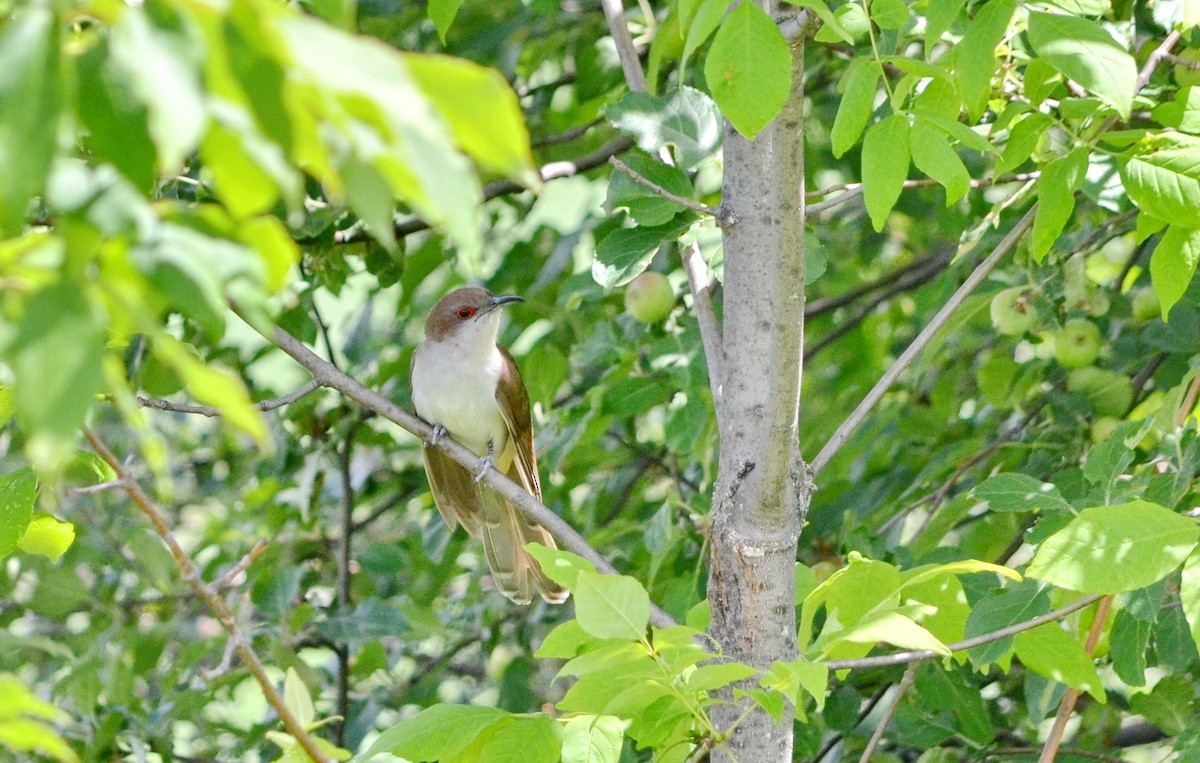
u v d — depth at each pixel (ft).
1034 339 35.86
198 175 33.88
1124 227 35.65
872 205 21.25
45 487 24.00
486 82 9.34
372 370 51.31
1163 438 26.13
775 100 18.93
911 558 33.99
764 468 23.43
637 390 37.63
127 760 36.73
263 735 40.60
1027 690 27.43
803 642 23.40
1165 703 30.83
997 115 30.66
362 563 47.24
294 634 41.37
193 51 9.01
